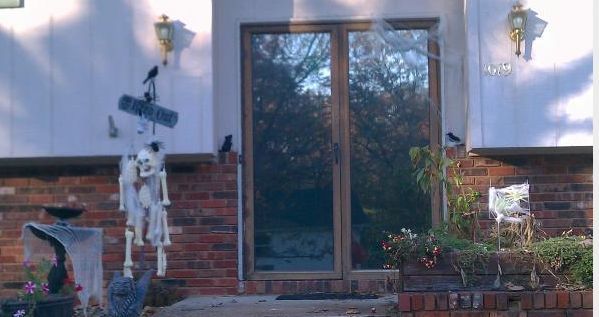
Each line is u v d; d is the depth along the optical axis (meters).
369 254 9.05
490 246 7.64
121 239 9.07
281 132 9.20
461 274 7.40
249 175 9.12
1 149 8.68
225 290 8.98
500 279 7.41
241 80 9.16
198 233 9.02
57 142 8.68
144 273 8.11
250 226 9.09
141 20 8.71
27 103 8.69
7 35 8.72
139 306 7.28
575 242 7.46
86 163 9.09
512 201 7.79
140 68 8.70
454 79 9.06
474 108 8.55
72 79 8.70
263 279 9.03
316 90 9.18
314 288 9.01
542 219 8.86
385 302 8.19
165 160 8.80
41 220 9.16
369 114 9.16
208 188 9.05
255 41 9.21
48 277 7.65
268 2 9.16
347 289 9.00
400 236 7.64
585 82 8.52
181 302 8.46
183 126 8.66
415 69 9.15
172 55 8.70
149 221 7.20
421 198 9.06
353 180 9.14
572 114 8.50
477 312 7.29
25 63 8.71
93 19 8.71
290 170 9.18
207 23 8.71
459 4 9.09
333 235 9.07
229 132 9.09
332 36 9.16
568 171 8.89
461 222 8.19
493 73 8.55
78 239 7.66
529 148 8.57
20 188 9.18
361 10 9.15
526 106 8.53
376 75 9.18
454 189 8.82
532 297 7.28
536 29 8.55
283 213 9.16
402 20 9.14
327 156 9.15
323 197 9.13
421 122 9.13
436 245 7.43
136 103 7.75
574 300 7.25
